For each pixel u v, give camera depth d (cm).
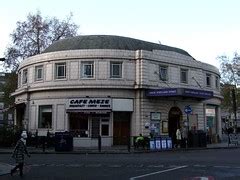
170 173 1708
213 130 5141
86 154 3073
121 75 4131
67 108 4094
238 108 8788
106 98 4041
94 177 1594
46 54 4266
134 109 4147
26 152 1769
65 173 1758
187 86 4581
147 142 3678
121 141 4100
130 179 1519
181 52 5256
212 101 5078
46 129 4188
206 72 4962
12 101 5719
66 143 3347
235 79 8294
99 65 4094
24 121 4438
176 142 3934
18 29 5744
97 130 4078
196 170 1817
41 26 5769
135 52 4191
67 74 4131
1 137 3931
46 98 4231
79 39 4488
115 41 4434
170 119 4472
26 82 4575
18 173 1830
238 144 4603
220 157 2655
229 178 1516
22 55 5694
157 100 4269
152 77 4216
